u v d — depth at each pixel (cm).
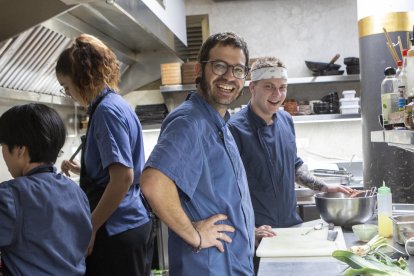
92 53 197
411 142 136
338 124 477
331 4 477
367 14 291
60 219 147
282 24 484
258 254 184
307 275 159
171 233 162
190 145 149
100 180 200
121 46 382
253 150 249
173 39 381
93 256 199
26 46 265
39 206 142
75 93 202
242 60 161
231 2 488
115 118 192
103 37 328
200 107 160
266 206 249
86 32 296
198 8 492
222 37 160
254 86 253
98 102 199
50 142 153
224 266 155
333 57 474
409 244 170
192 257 153
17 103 337
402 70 192
